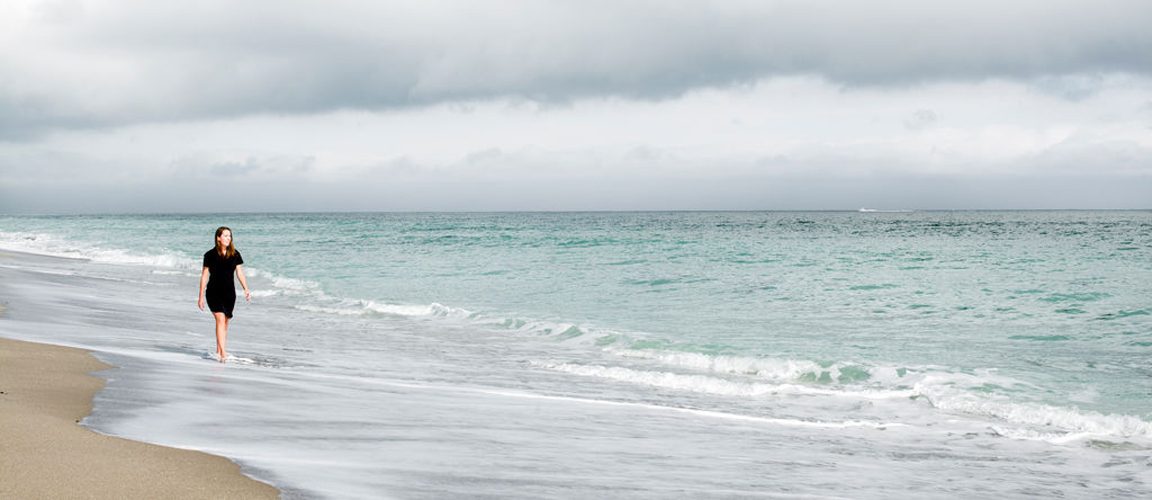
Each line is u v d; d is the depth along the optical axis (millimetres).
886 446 8555
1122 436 9062
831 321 20062
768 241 60344
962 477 7340
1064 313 21281
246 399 8812
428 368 13148
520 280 31469
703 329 18766
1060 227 97562
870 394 11422
